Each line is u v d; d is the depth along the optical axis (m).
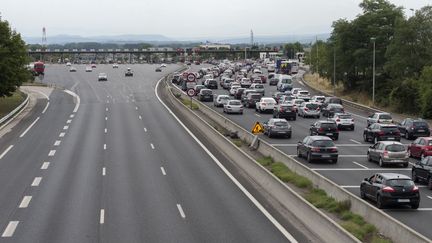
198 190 35.91
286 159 42.75
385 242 22.86
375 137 55.69
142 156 48.78
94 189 36.09
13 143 56.31
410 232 22.09
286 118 75.81
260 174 38.09
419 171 37.47
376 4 112.00
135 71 195.25
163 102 97.44
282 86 119.81
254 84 116.38
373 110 88.44
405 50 92.69
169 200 33.12
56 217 29.23
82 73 184.88
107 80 150.88
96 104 94.44
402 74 94.31
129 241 24.89
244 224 27.83
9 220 28.69
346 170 42.25
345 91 117.56
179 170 42.66
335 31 114.94
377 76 107.19
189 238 25.36
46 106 91.44
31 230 26.78
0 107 87.38
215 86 129.62
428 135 59.56
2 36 81.69
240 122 72.19
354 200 29.11
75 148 53.00
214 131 57.03
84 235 25.86
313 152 45.00
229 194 34.78
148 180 39.00
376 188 31.09
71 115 80.00
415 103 83.94
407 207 31.03
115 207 31.39
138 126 68.75
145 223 27.98
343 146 54.56
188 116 76.88
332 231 23.73
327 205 30.75
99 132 63.72
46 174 41.09
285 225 27.69
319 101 92.56
